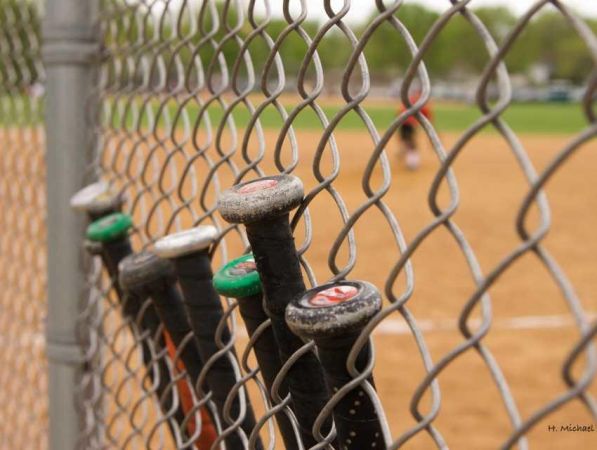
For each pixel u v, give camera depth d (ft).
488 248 32.09
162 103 5.37
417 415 2.55
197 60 4.90
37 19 8.48
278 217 3.38
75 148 6.88
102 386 6.53
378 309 2.85
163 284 4.74
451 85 256.52
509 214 40.91
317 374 3.52
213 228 4.36
